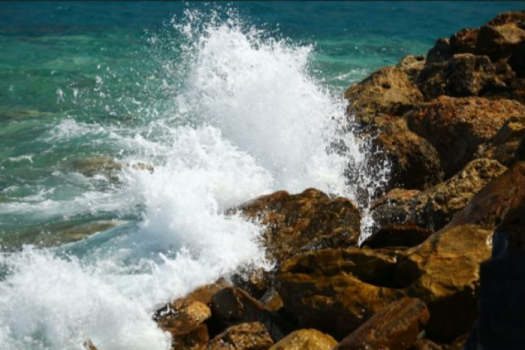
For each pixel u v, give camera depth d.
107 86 16.55
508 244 6.12
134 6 27.14
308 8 28.36
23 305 7.95
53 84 16.66
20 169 11.94
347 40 23.17
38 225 10.12
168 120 14.30
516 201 6.95
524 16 15.03
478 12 28.83
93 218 10.33
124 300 8.05
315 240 8.73
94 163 12.20
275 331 7.34
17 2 26.61
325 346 6.66
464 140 10.71
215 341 7.20
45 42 20.94
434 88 12.84
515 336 5.03
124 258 9.14
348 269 7.27
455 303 6.62
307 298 7.12
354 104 12.47
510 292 5.18
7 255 9.36
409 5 29.86
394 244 8.23
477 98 11.40
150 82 16.88
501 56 13.70
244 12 27.05
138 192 10.46
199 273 8.59
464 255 6.90
